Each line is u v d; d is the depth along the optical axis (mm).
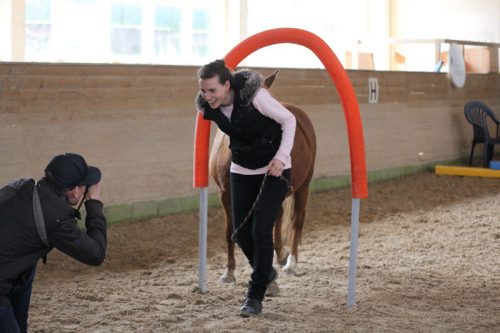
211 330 4562
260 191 4613
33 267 3607
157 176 8094
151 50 16125
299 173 5691
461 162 13156
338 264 6527
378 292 5551
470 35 18422
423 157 12203
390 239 7613
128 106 7738
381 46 18984
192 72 8406
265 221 4590
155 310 5012
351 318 4867
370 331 4582
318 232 7992
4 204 3367
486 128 12641
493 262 6609
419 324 4746
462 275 6129
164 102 8125
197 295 5402
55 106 7062
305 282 5859
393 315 4949
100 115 7473
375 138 11180
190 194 8484
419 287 5711
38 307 5090
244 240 4875
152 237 7480
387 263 6559
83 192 3627
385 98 11352
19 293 3643
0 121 6633
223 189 5559
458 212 9125
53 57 14547
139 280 5934
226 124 4469
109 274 6148
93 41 15148
